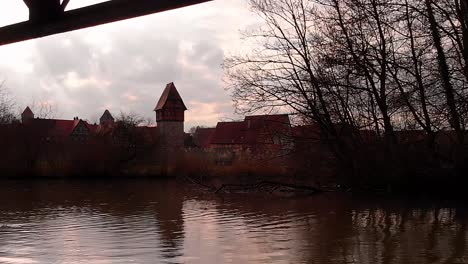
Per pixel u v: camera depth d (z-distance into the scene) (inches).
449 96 741.9
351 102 953.5
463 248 440.1
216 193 1181.1
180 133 3245.6
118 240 534.3
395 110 853.2
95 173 2265.0
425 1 733.3
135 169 2391.7
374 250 440.5
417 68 785.6
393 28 802.2
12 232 609.6
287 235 536.4
